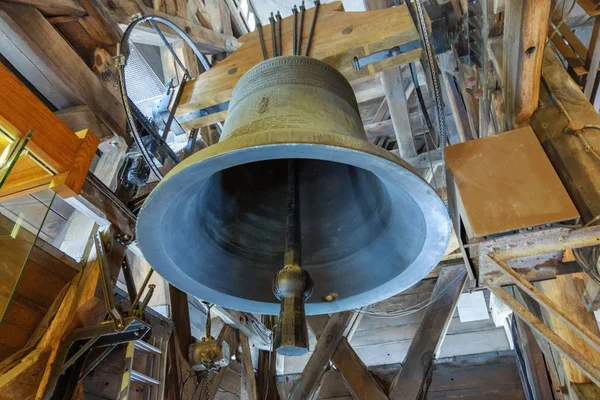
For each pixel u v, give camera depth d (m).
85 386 2.49
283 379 4.95
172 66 4.19
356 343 5.61
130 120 1.85
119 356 2.79
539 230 1.57
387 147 6.01
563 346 1.62
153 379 2.86
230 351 4.17
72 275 2.20
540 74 1.84
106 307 1.97
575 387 2.30
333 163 1.96
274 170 1.97
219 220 1.70
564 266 1.87
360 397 3.95
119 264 2.20
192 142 2.53
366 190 1.77
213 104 2.19
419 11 1.62
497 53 2.02
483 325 5.79
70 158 1.54
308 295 1.12
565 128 1.74
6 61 2.21
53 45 2.23
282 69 1.50
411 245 1.44
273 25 2.02
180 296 3.66
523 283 1.66
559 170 1.70
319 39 2.00
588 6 2.26
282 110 1.34
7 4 2.04
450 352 5.69
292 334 0.96
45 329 1.98
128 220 2.25
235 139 1.05
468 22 2.22
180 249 1.45
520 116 1.89
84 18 2.44
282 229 1.82
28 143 1.40
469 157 1.76
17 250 1.67
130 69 3.52
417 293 5.13
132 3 3.51
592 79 2.30
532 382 3.65
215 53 4.84
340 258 1.68
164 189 1.14
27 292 1.98
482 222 1.60
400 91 4.35
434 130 1.94
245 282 1.65
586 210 1.56
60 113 2.31
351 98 1.56
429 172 4.62
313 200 1.87
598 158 1.63
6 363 1.80
